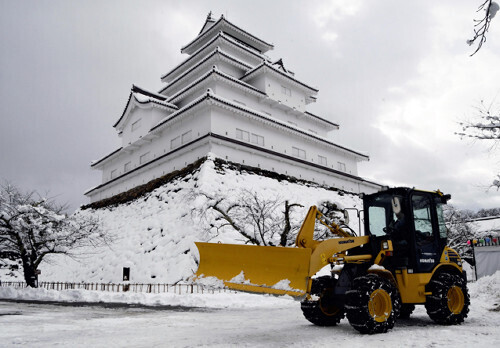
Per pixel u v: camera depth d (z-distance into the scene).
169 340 6.91
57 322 9.69
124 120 43.03
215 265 8.28
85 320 10.06
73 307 13.96
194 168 30.62
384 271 7.92
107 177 46.25
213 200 21.66
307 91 44.84
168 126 36.22
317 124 47.09
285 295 6.98
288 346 6.14
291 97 43.09
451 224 36.59
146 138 38.28
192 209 24.19
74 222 23.22
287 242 19.83
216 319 10.14
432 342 6.16
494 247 26.03
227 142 31.22
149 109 38.62
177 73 47.03
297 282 7.00
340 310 8.78
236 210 22.66
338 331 7.71
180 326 8.82
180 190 29.72
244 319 10.10
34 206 22.33
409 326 8.20
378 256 8.27
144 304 15.12
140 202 34.34
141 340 6.96
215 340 6.82
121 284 22.69
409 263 8.38
